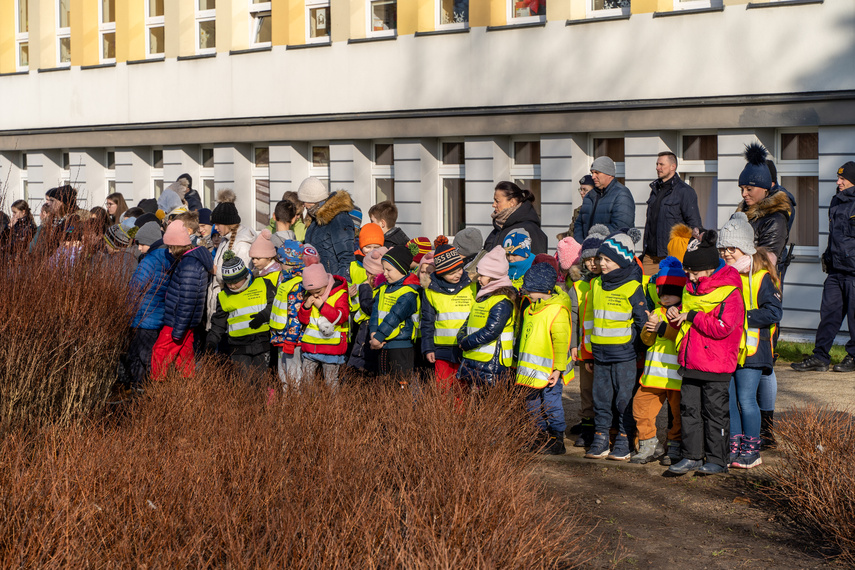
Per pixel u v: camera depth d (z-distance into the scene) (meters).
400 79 16.20
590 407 7.07
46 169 22.80
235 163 18.89
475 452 4.87
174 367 6.83
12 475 4.31
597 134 14.44
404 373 6.66
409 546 3.76
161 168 20.81
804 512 5.14
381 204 8.67
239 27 18.61
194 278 7.30
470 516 4.00
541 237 7.91
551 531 4.32
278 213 9.38
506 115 14.88
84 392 6.03
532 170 15.22
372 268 7.61
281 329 7.20
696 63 12.93
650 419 6.43
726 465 6.08
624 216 8.84
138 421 5.63
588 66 13.98
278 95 17.94
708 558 4.74
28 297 5.91
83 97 21.53
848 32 11.70
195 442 5.09
